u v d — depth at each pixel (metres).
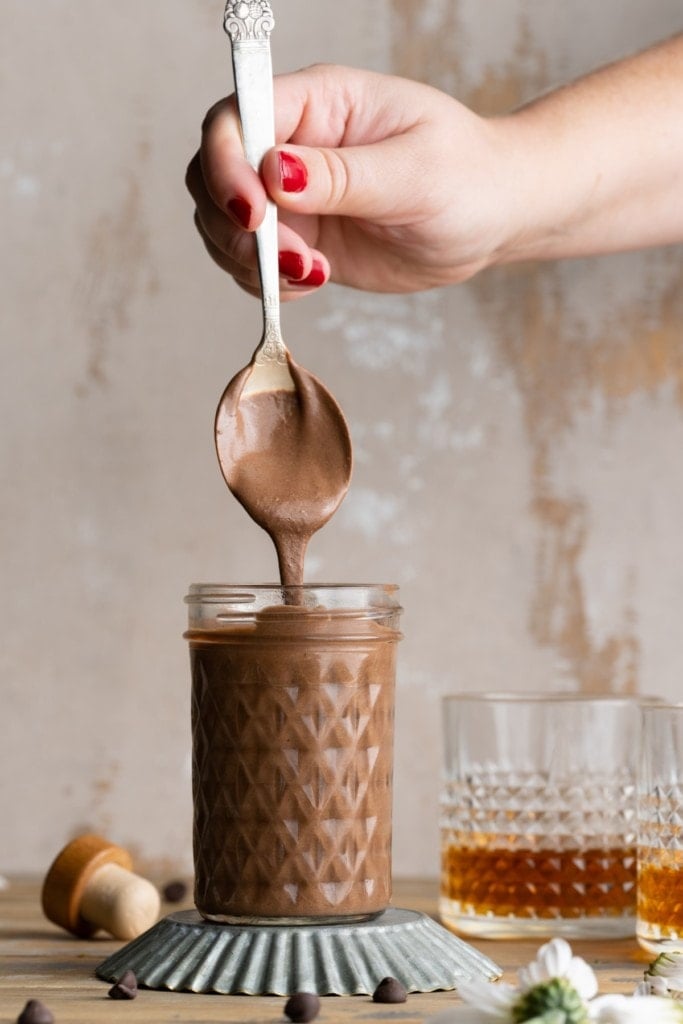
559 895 0.97
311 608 0.86
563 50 1.18
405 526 1.18
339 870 0.86
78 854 0.98
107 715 1.19
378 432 1.19
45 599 1.19
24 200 1.20
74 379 1.20
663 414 1.18
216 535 1.19
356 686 0.86
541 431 1.18
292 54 1.19
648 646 1.18
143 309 1.20
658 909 0.92
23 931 1.00
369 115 0.99
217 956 0.86
